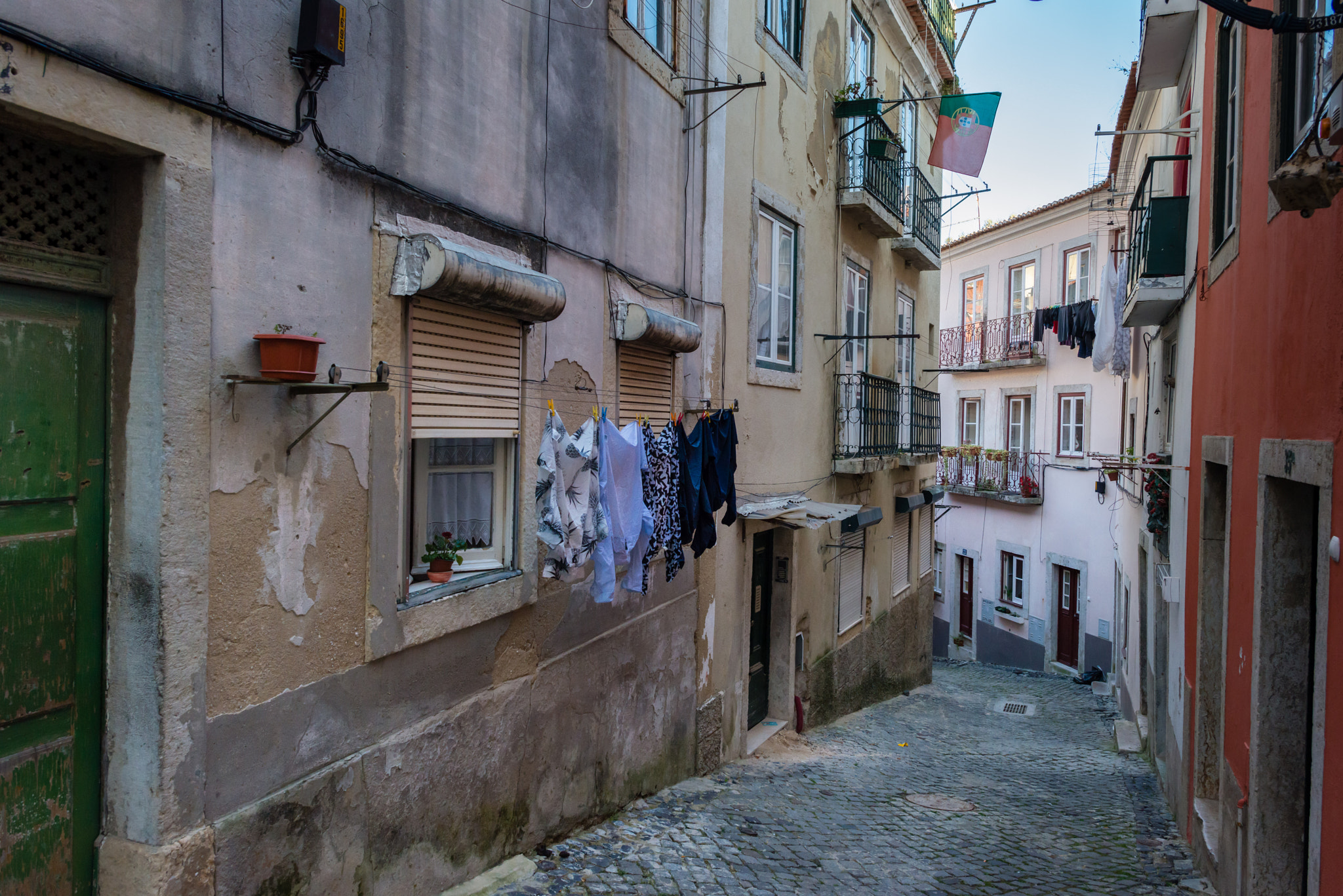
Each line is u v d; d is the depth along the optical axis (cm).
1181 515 812
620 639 625
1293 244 415
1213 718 649
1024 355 2048
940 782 845
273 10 322
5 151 259
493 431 470
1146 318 985
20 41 234
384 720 394
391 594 392
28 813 273
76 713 287
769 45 877
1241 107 575
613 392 613
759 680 969
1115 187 1653
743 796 711
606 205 593
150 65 274
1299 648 437
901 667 1488
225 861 310
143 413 285
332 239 354
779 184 911
